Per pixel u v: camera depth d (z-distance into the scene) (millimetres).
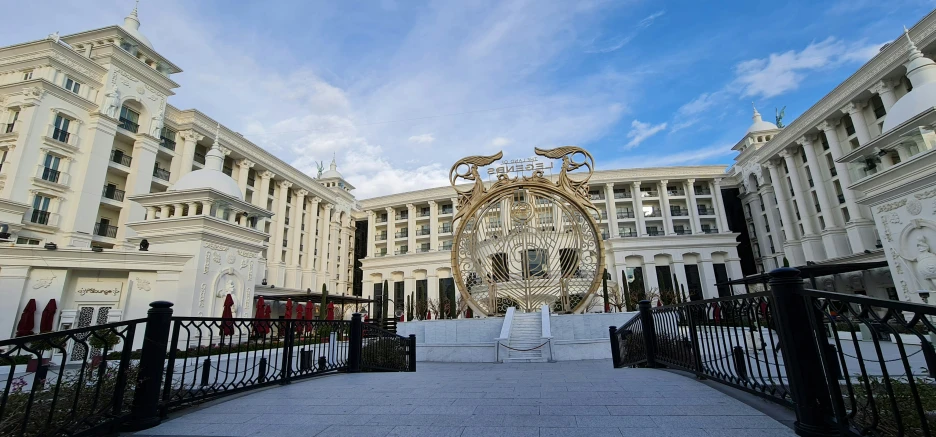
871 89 27344
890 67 25500
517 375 6992
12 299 13164
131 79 27250
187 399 4480
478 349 14156
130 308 14523
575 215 13883
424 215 53969
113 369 4438
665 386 5164
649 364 7562
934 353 2236
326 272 46844
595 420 3664
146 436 3680
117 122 25609
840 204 31594
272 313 34188
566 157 14164
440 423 3730
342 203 51938
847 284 30281
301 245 43875
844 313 2957
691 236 42250
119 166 26438
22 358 11281
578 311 13391
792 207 37219
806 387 3131
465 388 5512
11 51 23312
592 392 4914
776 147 36812
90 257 14297
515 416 3889
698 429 3330
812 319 3189
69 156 23109
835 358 3053
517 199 14281
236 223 17938
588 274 14656
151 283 15023
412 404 4555
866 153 15859
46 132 22250
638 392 4809
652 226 47219
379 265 49219
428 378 6758
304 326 7117
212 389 4906
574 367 9812
